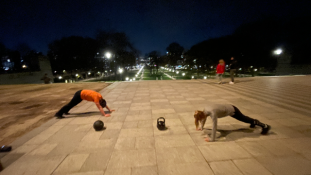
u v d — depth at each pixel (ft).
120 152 9.50
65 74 163.84
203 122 11.09
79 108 18.97
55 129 13.01
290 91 24.35
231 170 7.69
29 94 28.02
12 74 83.82
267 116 14.40
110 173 7.75
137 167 8.13
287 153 8.84
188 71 213.05
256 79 38.65
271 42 106.22
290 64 70.59
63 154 9.46
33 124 14.34
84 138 11.35
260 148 9.39
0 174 7.85
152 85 33.86
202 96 22.62
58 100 23.39
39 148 10.19
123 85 34.99
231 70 32.32
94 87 33.40
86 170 8.02
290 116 14.26
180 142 10.39
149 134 11.66
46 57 113.80
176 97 22.52
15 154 9.59
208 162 8.32
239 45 118.62
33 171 8.04
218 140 10.41
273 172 7.45
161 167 8.07
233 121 13.46
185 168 7.95
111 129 12.73
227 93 24.06
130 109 17.76
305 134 10.93
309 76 40.93
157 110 17.15
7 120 15.40
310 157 8.44
